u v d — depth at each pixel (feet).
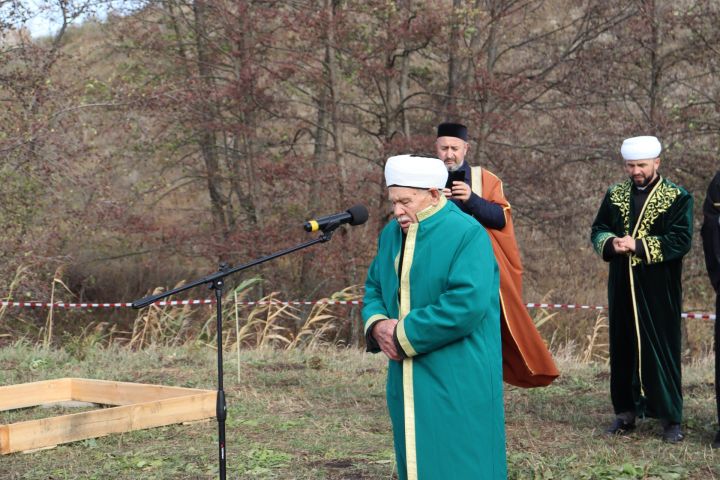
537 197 60.18
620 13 59.00
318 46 57.67
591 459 19.57
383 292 14.49
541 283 64.08
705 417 23.16
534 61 62.80
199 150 63.16
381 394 26.50
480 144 57.67
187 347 34.71
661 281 20.94
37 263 49.11
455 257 13.64
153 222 56.49
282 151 64.08
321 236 15.87
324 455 20.17
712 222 20.67
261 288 58.34
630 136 57.72
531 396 26.25
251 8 55.98
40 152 49.08
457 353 13.62
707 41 57.57
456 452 13.51
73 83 53.21
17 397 25.17
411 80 67.10
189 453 20.30
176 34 60.64
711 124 58.03
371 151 62.23
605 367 30.81
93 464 19.56
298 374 29.50
